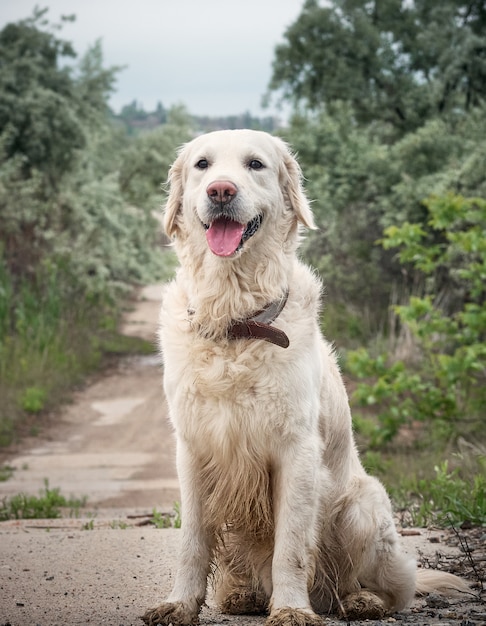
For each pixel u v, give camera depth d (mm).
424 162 23625
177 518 7816
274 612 4363
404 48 29125
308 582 4629
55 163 31672
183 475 4766
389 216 22094
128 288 31734
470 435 13461
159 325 4961
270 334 4562
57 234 28484
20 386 19906
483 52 27812
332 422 5090
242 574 5074
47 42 33062
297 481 4555
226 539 4984
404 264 22391
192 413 4629
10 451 15164
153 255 34125
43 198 30172
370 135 28703
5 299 23250
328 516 5008
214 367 4547
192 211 4922
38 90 31000
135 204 37812
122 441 15984
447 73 27453
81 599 4949
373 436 13672
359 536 4996
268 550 4930
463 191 20156
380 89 28984
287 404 4523
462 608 4832
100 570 5656
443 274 20391
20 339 22781
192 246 4949
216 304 4684
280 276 4840
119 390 21281
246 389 4531
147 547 6355
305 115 25969
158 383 22125
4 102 30422
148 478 12711
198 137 5215
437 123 24562
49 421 17859
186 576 4652
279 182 5113
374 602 4793
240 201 4676
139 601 4914
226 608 5039
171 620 4449
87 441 16016
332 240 23375
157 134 39562
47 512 9664
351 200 24141
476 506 7406
